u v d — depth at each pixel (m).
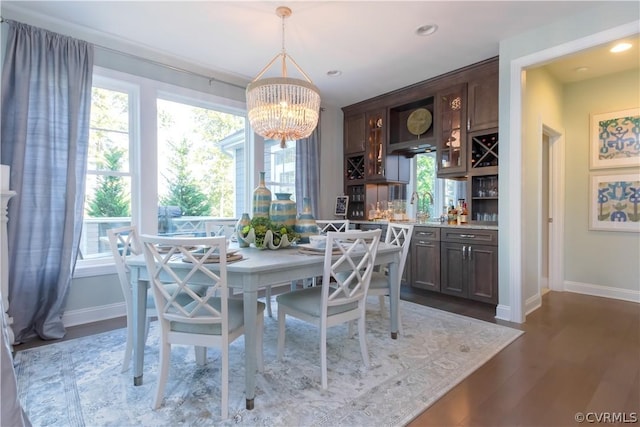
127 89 3.21
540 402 1.73
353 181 4.91
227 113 4.02
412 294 3.91
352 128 4.91
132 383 1.91
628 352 2.30
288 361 2.18
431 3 2.42
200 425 1.55
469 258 3.39
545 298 3.69
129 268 2.00
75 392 1.81
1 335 1.16
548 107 3.62
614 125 3.67
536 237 3.40
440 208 4.38
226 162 4.01
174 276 1.64
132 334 2.03
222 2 2.42
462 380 1.95
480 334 2.64
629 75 3.58
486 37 2.93
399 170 4.66
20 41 2.50
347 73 3.74
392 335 2.55
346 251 2.01
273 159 4.45
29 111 2.55
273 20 2.65
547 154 4.07
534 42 2.80
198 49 3.15
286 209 2.50
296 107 2.46
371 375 2.00
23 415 1.22
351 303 2.07
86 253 3.01
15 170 2.46
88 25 2.75
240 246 2.48
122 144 3.19
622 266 3.64
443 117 3.85
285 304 2.15
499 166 3.06
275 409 1.67
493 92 3.39
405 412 1.64
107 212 3.12
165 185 3.54
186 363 2.16
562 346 2.41
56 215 2.66
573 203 3.97
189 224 3.71
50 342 2.49
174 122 3.61
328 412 1.64
